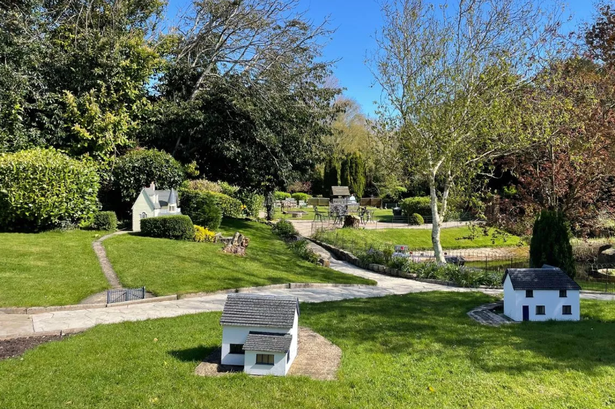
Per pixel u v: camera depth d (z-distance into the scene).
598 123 16.70
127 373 6.29
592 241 21.30
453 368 6.82
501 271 17.83
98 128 18.75
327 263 18.95
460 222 32.53
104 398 5.49
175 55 23.67
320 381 6.18
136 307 10.59
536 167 20.88
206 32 23.45
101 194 19.80
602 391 6.04
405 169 18.47
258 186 26.61
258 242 20.89
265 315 6.75
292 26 23.97
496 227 21.45
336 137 58.12
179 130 22.33
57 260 12.95
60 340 7.86
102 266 13.15
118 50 19.56
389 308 10.90
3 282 10.85
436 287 15.29
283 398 5.61
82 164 16.89
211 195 24.38
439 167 18.16
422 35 16.31
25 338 8.05
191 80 23.72
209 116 22.14
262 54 24.02
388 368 6.79
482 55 16.00
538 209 18.70
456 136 16.16
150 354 7.09
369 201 53.56
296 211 41.03
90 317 9.52
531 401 5.76
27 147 17.41
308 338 8.19
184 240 17.59
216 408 5.31
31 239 14.66
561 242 12.82
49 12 20.34
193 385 5.93
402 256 18.95
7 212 15.20
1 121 16.88
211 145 23.08
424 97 16.27
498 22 15.73
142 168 19.67
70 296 10.62
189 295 11.82
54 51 19.08
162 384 5.94
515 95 16.20
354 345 7.86
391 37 16.67
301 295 12.78
